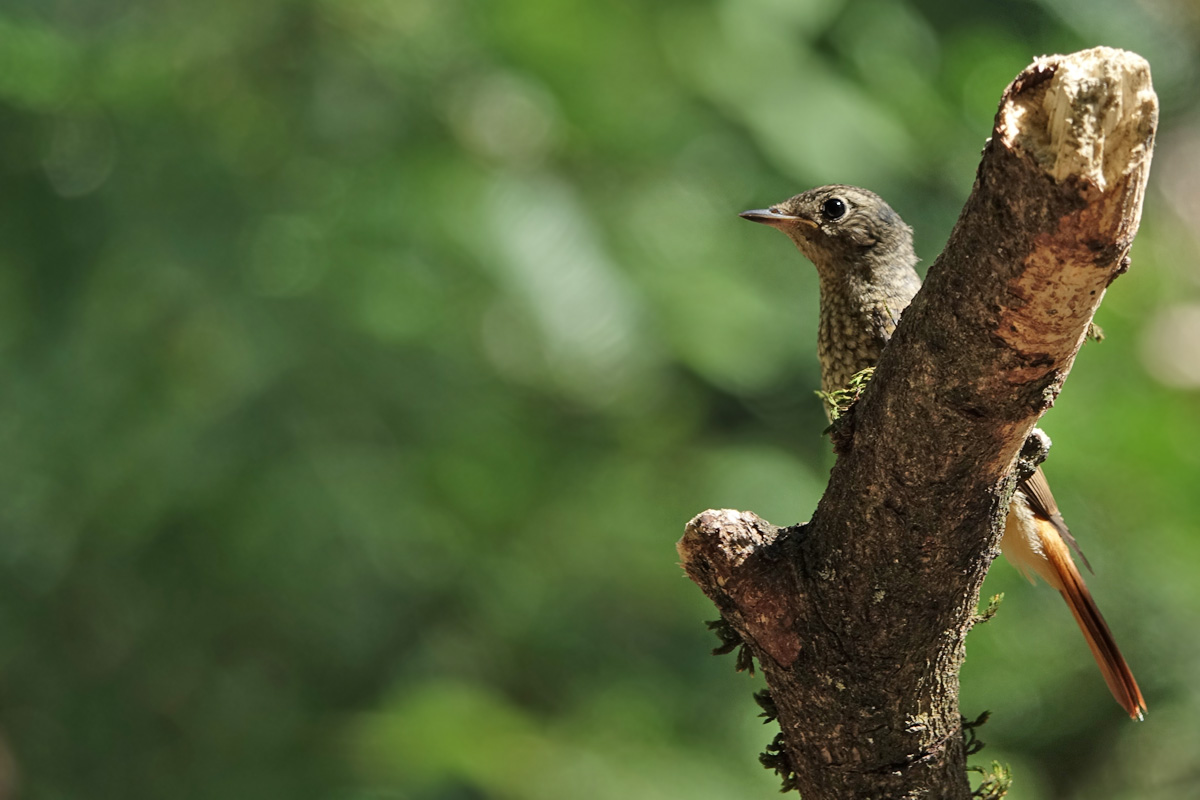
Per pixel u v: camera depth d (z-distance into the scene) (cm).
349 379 1055
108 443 1021
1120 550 1160
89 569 1045
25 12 990
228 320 1016
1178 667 1195
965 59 1191
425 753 954
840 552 459
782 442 1254
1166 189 1386
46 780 1048
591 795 971
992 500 443
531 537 1145
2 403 1020
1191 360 1155
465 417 1098
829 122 1046
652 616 1159
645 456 1195
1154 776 1227
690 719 1107
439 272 1051
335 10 1047
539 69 1009
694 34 1040
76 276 1014
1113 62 349
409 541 1084
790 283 1190
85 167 1030
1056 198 358
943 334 403
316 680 1079
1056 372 404
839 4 1095
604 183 1075
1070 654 1223
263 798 1030
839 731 480
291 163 1040
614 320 984
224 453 1023
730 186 1124
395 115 1045
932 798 487
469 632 1111
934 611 461
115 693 1060
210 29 1039
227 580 1042
